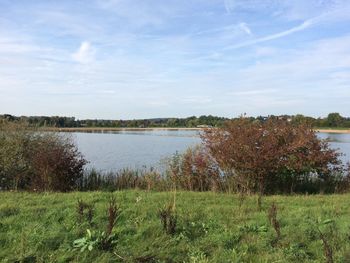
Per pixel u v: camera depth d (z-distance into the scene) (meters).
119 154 29.86
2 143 14.45
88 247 5.99
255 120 14.00
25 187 14.14
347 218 8.11
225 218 8.02
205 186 13.58
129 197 10.44
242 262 5.75
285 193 12.77
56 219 7.82
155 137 51.75
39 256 5.84
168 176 14.09
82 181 14.45
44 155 13.64
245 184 12.77
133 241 6.55
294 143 12.62
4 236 6.66
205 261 5.69
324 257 5.85
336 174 13.82
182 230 7.08
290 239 6.61
